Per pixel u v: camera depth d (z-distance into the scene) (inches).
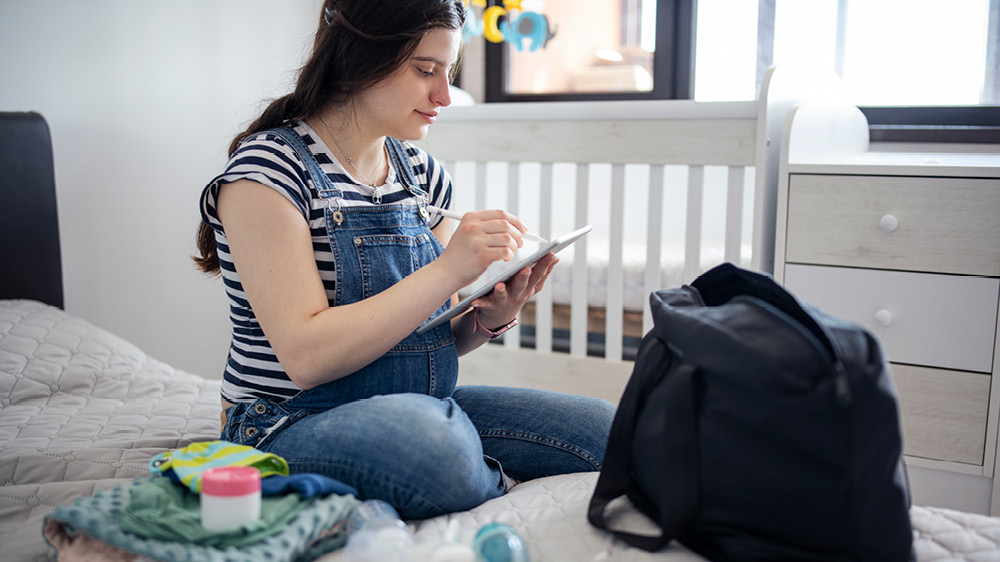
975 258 57.8
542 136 76.2
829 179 62.2
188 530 30.8
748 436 30.9
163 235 87.3
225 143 92.3
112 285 82.8
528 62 106.8
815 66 76.2
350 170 44.5
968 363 58.8
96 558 31.0
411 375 42.8
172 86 86.1
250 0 93.5
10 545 35.6
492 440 45.9
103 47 79.6
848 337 30.0
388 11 40.6
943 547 33.6
